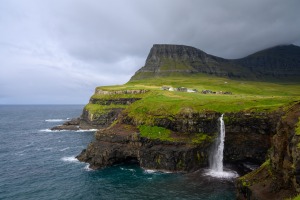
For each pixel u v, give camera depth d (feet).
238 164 266.57
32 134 513.45
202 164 257.34
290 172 131.03
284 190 134.82
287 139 145.28
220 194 195.42
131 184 220.64
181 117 283.18
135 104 350.43
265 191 143.74
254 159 259.19
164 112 299.99
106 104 554.87
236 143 266.36
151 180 228.43
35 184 228.63
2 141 439.63
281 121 162.20
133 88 562.66
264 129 251.39
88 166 274.36
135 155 273.95
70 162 293.23
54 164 287.07
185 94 390.42
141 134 279.28
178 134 278.05
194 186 212.02
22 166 283.18
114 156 273.33
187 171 248.11
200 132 273.95
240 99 310.24
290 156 134.72
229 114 268.82
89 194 204.64
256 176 163.73
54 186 223.10
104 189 212.64
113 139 287.28
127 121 321.11
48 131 549.95
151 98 359.05
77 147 378.53
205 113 276.21
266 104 288.71
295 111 160.86
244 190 160.15
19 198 200.85
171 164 250.78
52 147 381.60
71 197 200.64
